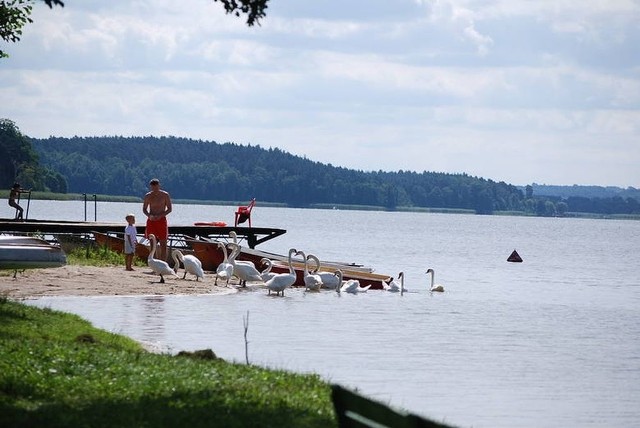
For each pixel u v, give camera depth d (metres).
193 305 59.47
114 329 46.78
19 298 54.94
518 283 109.50
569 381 43.06
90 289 61.25
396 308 68.62
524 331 60.34
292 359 43.22
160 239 72.94
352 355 45.56
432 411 35.16
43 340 34.28
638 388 42.19
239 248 76.12
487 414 35.47
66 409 24.02
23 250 51.22
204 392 26.67
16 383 26.47
